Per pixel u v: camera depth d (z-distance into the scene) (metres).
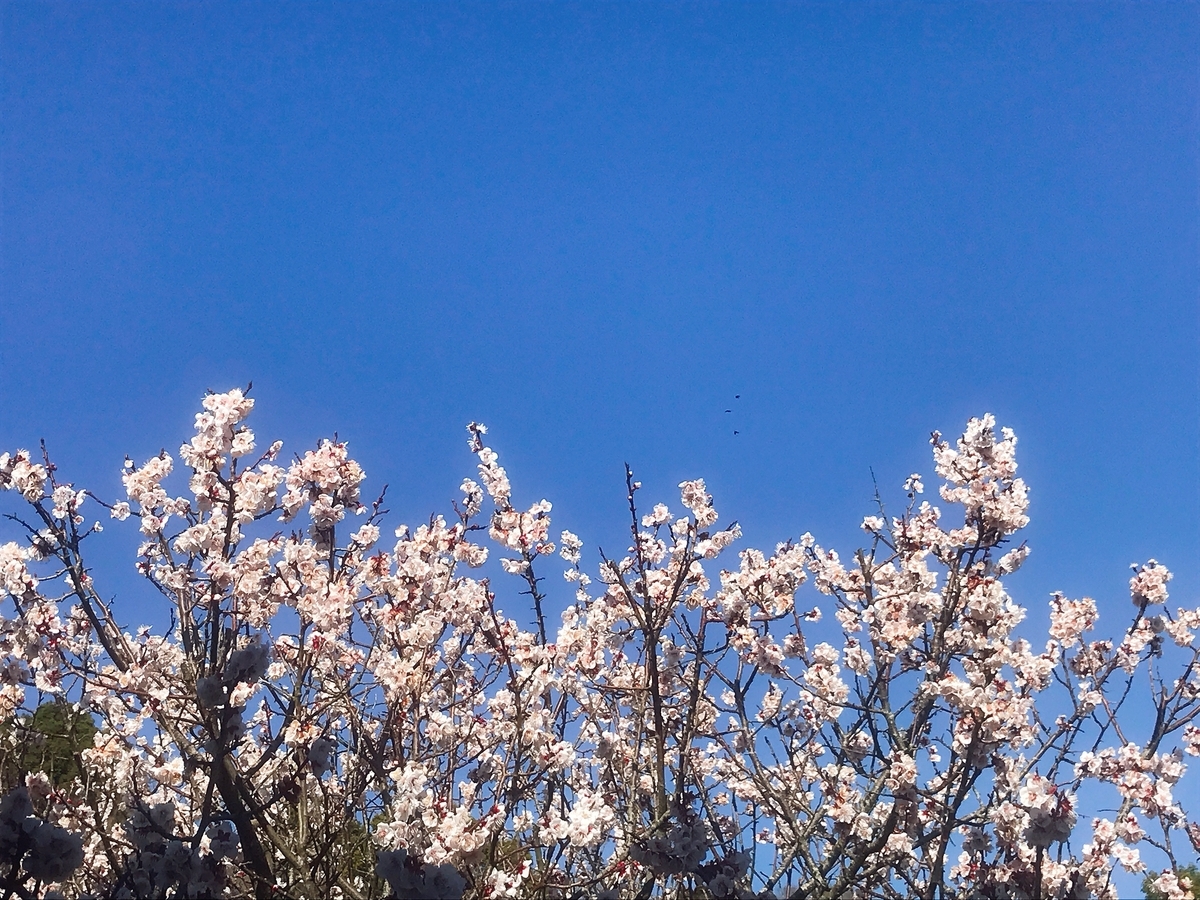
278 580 7.21
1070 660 8.16
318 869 6.25
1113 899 6.26
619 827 6.74
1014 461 6.89
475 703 7.72
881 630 7.22
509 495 7.74
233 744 5.09
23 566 6.70
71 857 4.49
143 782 7.31
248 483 6.29
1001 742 6.41
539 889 5.85
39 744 6.92
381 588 7.15
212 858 4.98
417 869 4.55
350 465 7.36
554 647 7.10
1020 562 7.66
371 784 6.49
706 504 7.43
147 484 7.31
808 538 8.57
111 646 6.54
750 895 5.42
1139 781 6.44
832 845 6.50
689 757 6.67
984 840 6.58
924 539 7.66
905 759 6.06
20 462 6.87
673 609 6.86
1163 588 7.94
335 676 7.04
